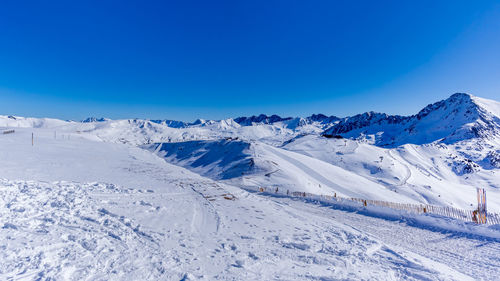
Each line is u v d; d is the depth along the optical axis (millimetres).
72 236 9484
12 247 7711
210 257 10148
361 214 22000
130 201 16734
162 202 17953
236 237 13117
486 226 17578
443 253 13797
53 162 33000
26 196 13016
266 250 11750
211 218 16000
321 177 85688
